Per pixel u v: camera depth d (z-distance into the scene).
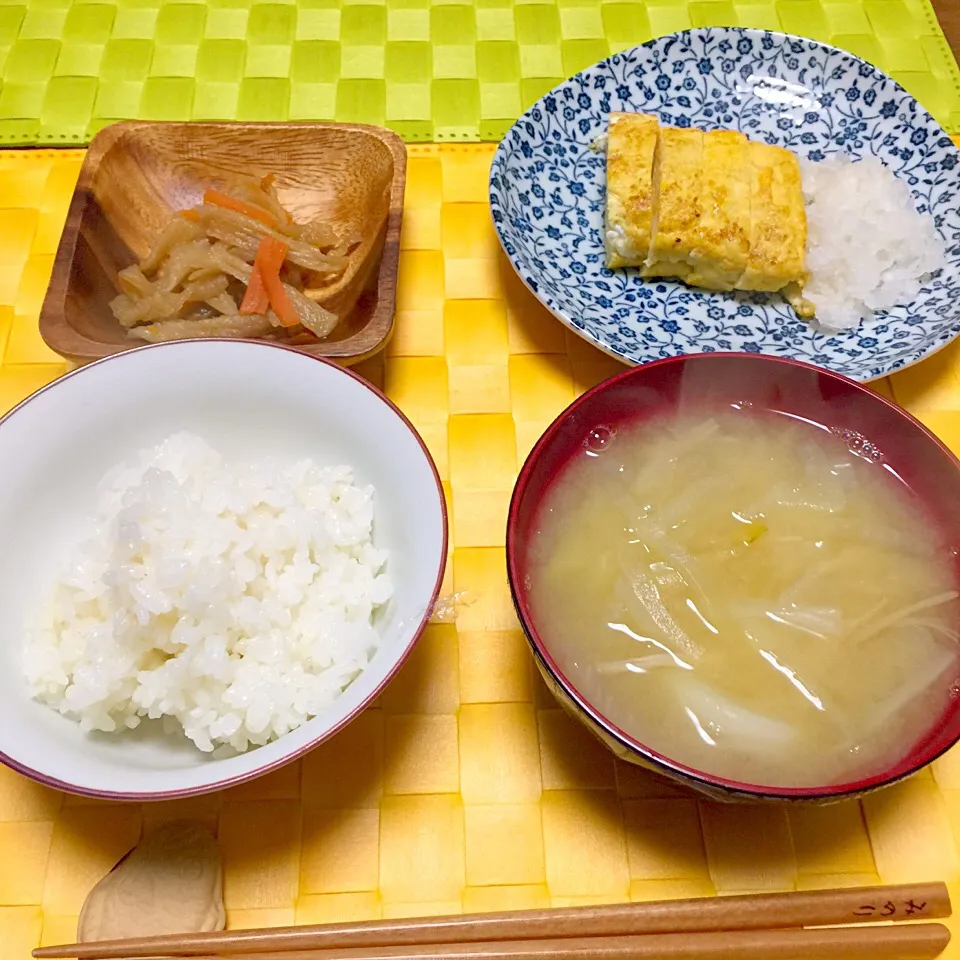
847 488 0.29
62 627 0.27
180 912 0.25
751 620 0.27
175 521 0.27
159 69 0.42
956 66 0.44
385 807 0.27
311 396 0.29
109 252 0.35
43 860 0.26
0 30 0.43
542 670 0.24
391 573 0.28
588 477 0.29
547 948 0.23
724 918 0.24
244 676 0.26
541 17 0.45
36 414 0.28
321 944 0.24
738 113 0.42
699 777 0.22
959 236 0.38
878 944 0.23
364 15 0.44
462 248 0.38
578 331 0.33
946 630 0.27
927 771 0.27
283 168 0.38
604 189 0.40
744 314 0.37
